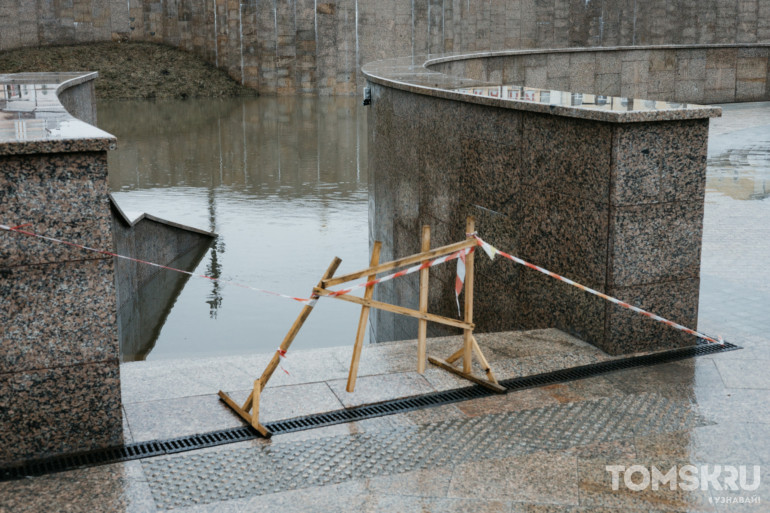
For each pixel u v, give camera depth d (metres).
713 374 5.86
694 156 6.16
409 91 9.18
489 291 7.87
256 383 5.00
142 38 37.53
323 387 5.61
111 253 4.54
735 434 4.95
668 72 20.42
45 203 4.37
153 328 10.70
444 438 4.91
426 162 9.02
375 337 11.51
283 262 13.27
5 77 11.37
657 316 6.23
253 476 4.48
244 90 36.31
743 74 21.83
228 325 10.82
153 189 18.50
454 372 5.88
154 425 5.04
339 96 36.91
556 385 5.70
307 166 21.30
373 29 36.78
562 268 6.67
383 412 5.25
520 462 4.63
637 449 4.77
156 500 4.24
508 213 7.35
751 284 7.90
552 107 6.39
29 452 4.61
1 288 4.38
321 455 4.71
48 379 4.56
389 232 10.76
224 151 23.25
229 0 35.78
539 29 39.78
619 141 5.89
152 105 32.75
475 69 16.34
